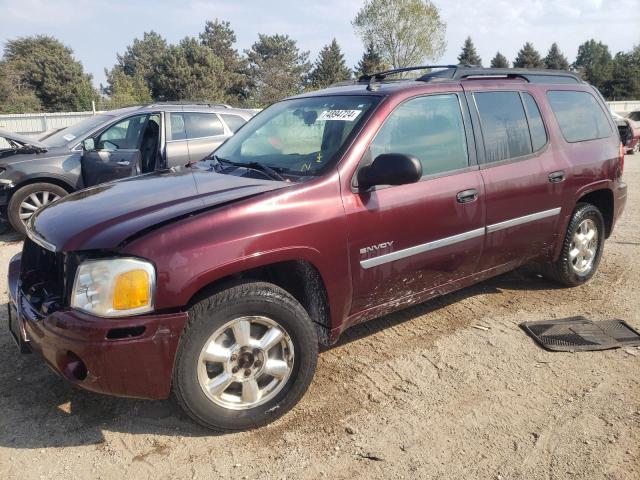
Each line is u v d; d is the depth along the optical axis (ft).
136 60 302.04
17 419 10.12
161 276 8.52
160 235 8.71
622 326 13.83
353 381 11.34
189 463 8.98
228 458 9.10
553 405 10.46
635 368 11.77
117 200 10.32
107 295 8.41
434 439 9.51
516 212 13.48
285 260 9.64
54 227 9.61
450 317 14.48
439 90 12.51
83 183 23.73
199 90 174.40
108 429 9.85
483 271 13.42
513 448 9.27
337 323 10.74
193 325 8.87
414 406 10.46
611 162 16.21
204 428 9.81
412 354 12.47
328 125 11.69
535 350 12.64
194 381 9.05
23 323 9.53
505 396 10.77
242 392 9.63
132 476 8.70
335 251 10.27
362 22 158.92
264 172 11.21
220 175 11.51
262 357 9.65
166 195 10.26
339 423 9.98
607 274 17.71
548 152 14.39
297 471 8.79
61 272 9.18
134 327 8.45
